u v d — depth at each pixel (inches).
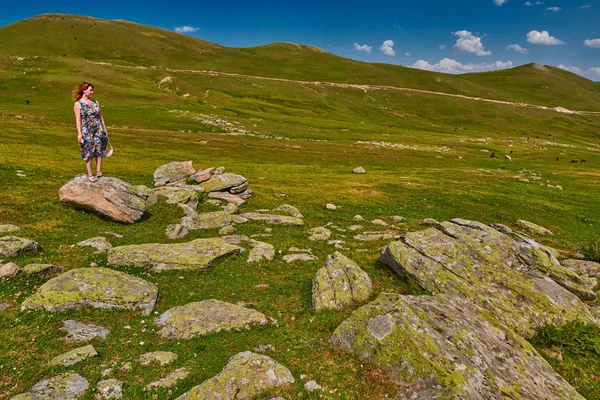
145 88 5413.4
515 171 2886.3
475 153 4165.8
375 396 373.7
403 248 705.0
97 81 5167.3
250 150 2891.2
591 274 788.6
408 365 395.2
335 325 506.6
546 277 634.8
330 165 2642.7
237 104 5969.5
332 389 381.4
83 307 483.5
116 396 343.6
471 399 352.5
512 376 397.4
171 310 501.7
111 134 2755.9
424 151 3909.9
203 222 916.6
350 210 1358.3
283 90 7849.4
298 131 4379.9
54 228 754.8
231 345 447.2
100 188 842.8
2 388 339.6
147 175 1497.3
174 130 3538.4
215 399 338.0
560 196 1927.9
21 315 451.5
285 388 370.6
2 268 523.2
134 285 540.4
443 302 519.8
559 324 546.6
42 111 3521.2
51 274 552.7
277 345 456.8
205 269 661.9
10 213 786.2
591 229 1320.1
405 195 1705.2
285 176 1998.0
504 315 549.3
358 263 748.6
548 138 7091.5
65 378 354.9
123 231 809.5
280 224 1051.9
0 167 1188.5
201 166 2032.5
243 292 605.9
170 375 381.4
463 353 412.5
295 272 704.4
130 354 414.3
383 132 5388.8
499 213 1462.8
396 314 458.3
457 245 700.0
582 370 474.0
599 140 7273.6
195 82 7485.2
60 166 1427.2
